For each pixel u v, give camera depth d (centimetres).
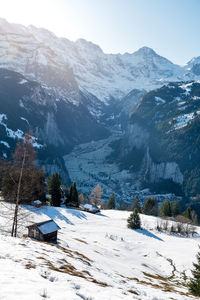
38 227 3934
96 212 9806
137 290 1775
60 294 981
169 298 1761
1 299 809
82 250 4106
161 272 4984
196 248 6638
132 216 8175
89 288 1238
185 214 10769
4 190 3709
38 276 1213
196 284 2494
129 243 6538
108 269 3134
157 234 8012
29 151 2361
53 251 2528
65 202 10050
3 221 3778
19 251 1800
